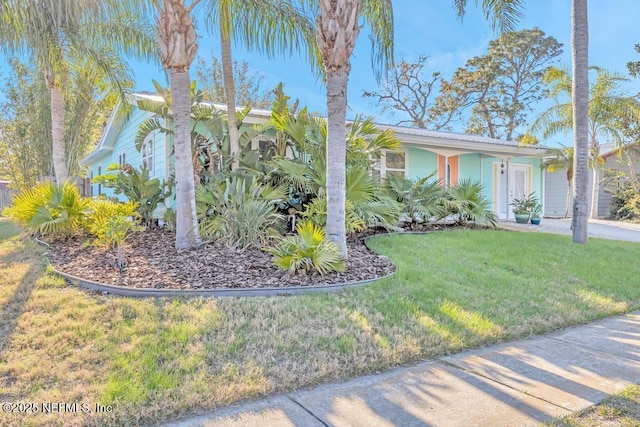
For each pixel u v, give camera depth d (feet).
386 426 7.91
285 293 15.57
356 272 18.42
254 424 7.94
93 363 9.98
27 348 10.68
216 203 24.00
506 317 14.23
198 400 8.58
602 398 9.09
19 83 50.57
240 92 77.46
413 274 18.47
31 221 24.45
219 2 24.44
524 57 88.63
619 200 57.11
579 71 28.68
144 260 19.25
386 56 22.20
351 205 24.90
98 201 25.00
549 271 21.09
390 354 10.96
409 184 34.50
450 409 8.57
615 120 51.03
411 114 92.22
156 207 30.81
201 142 30.27
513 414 8.40
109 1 17.94
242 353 10.64
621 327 14.20
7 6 17.33
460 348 11.85
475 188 36.04
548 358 11.34
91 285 15.58
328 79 19.03
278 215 23.65
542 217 56.08
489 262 22.07
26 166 52.06
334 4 18.48
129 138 46.09
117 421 7.91
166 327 11.89
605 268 22.47
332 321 12.85
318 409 8.51
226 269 17.97
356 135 29.66
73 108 47.52
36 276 16.99
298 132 28.45
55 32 25.12
